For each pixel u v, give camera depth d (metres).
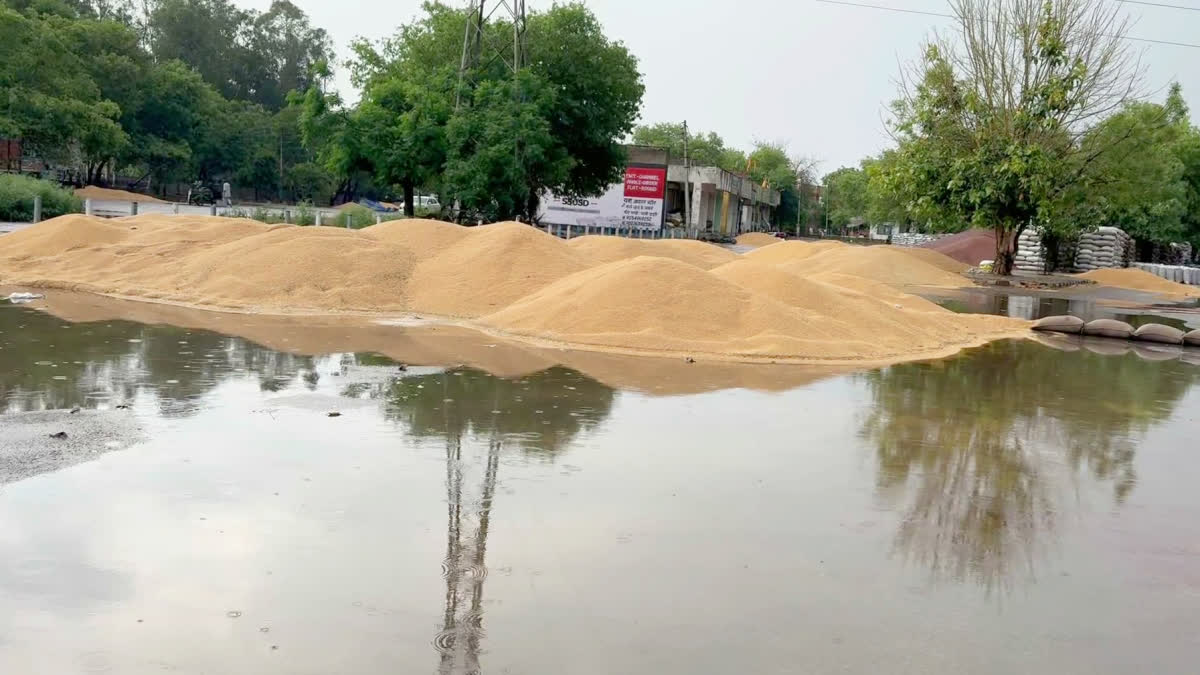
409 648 3.51
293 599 3.90
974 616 4.02
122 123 55.38
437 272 15.75
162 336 10.91
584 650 3.53
